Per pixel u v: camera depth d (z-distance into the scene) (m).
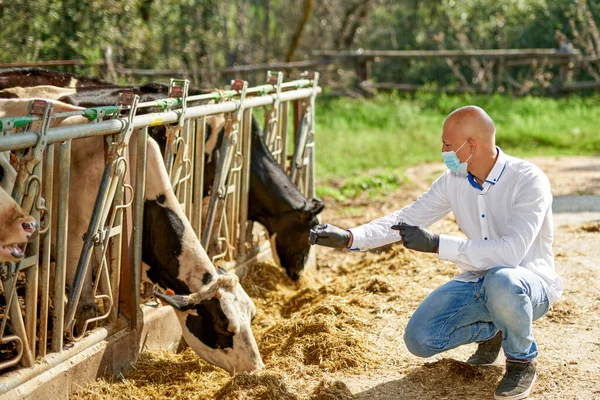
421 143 14.14
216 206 5.80
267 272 6.56
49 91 6.43
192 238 4.61
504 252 3.64
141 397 4.22
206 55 19.19
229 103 5.53
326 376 4.12
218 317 4.30
